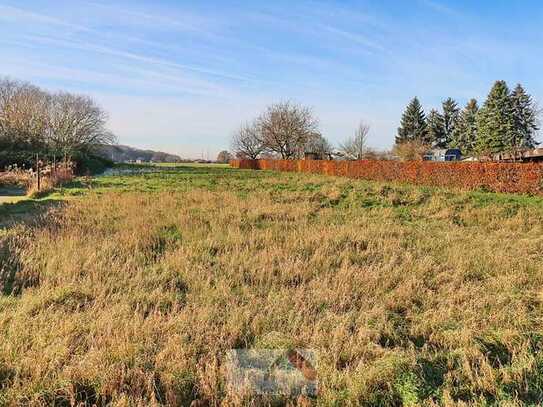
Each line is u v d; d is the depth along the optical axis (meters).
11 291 5.35
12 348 3.69
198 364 3.55
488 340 4.18
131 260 6.54
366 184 21.30
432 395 3.26
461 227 10.79
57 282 5.55
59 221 9.71
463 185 20.19
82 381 3.26
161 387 3.27
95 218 10.45
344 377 3.41
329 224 10.62
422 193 16.22
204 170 46.69
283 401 3.16
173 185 22.36
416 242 8.53
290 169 46.94
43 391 3.10
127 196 15.38
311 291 5.45
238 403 3.06
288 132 60.38
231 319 4.45
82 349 3.75
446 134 76.06
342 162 33.25
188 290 5.55
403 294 5.41
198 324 4.30
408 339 4.25
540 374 3.53
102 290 5.26
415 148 51.94
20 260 6.32
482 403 3.13
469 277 6.35
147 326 4.16
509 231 10.15
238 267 6.47
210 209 12.27
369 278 5.95
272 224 10.24
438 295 5.46
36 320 4.25
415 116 76.88
